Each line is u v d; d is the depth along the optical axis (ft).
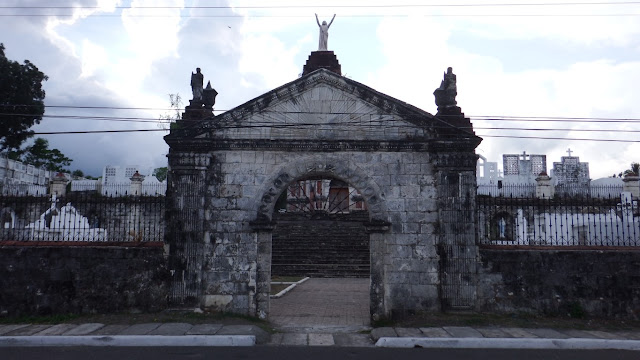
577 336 39.73
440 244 46.29
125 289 47.09
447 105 49.01
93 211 60.59
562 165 164.04
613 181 143.64
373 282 46.21
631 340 38.58
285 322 49.03
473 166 47.09
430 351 36.68
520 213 62.18
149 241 48.91
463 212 46.47
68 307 47.03
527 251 46.34
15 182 139.23
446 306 45.29
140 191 130.72
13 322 45.11
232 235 47.65
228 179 48.47
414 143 47.75
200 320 44.47
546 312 45.65
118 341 38.60
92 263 47.62
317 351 36.68
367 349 37.40
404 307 45.75
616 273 45.85
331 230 127.03
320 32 53.16
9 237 50.67
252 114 49.52
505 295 45.91
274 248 114.52
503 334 40.09
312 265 105.50
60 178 116.16
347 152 48.44
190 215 47.39
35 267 47.70
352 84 49.16
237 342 38.58
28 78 115.14
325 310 57.16
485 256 46.29
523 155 164.66
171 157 48.42
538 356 35.19
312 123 49.19
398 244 46.83
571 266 46.11
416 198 47.42
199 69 51.37
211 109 51.03
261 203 47.93
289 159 48.62
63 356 34.50
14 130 115.85
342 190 151.23
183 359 33.71
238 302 46.65
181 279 46.57
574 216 63.00
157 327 41.93
